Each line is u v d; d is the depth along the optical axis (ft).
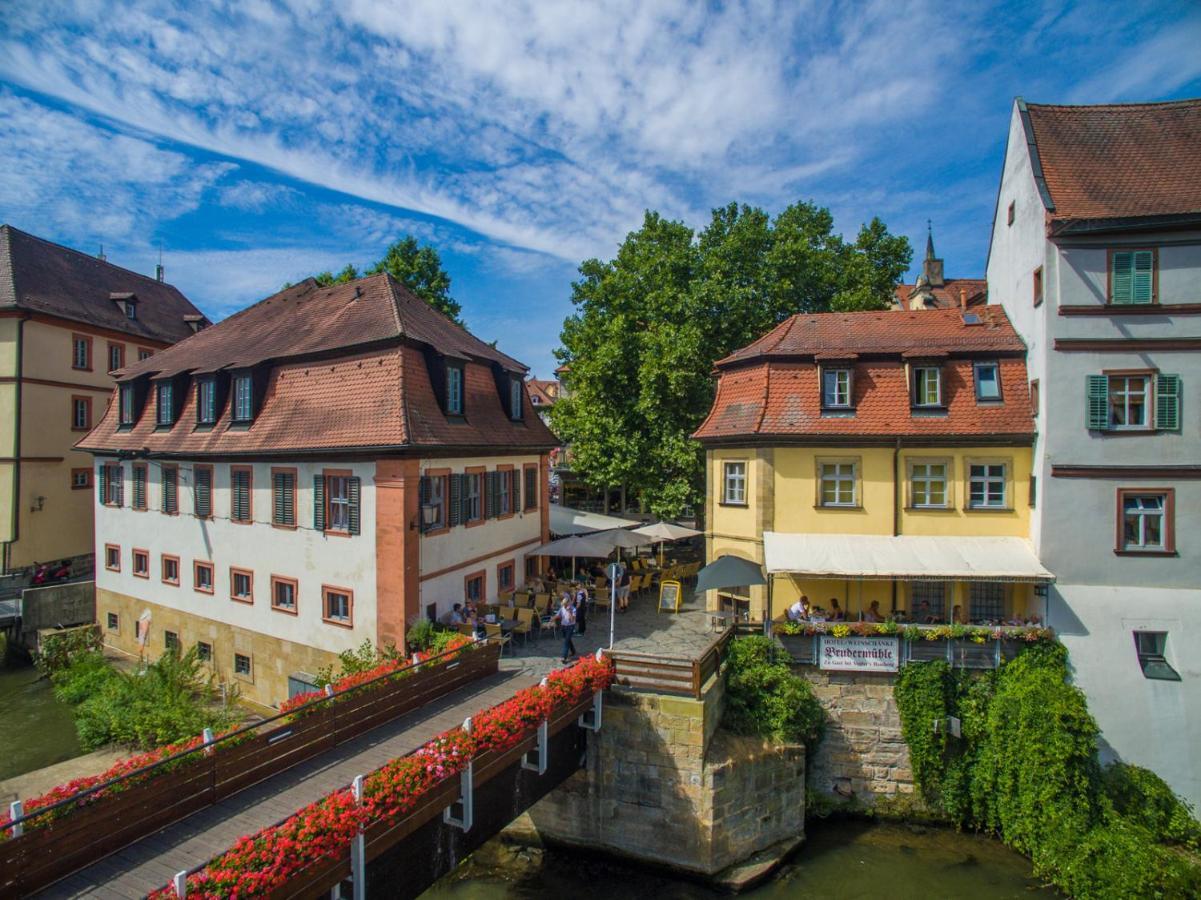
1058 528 53.57
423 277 125.08
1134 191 54.49
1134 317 52.54
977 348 59.88
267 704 63.46
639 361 94.07
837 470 60.64
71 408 104.58
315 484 59.16
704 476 90.12
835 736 53.06
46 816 24.18
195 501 69.97
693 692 45.37
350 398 59.21
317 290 80.94
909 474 59.26
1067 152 58.29
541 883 44.55
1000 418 57.72
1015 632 51.85
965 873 45.68
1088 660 52.16
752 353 66.03
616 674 47.37
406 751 35.70
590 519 87.15
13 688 73.46
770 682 50.72
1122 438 52.70
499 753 35.91
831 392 61.62
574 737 44.91
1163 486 52.19
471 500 64.23
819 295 106.52
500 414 71.10
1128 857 41.60
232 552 66.49
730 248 101.35
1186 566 51.93
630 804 46.21
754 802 46.78
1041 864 44.86
